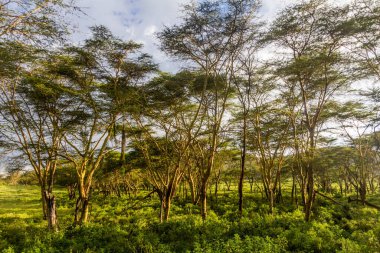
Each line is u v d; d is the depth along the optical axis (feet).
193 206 79.61
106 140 55.01
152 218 62.08
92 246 38.75
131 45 49.24
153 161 66.08
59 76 52.29
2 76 35.47
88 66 50.60
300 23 49.34
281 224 48.88
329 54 50.44
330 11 46.06
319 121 68.74
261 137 73.56
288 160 86.07
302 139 62.59
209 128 60.90
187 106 61.46
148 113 58.75
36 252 34.60
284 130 69.67
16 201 117.08
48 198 51.19
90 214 69.72
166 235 44.01
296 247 36.76
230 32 48.93
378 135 73.36
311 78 56.70
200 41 50.29
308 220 51.55
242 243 35.63
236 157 96.63
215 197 103.09
